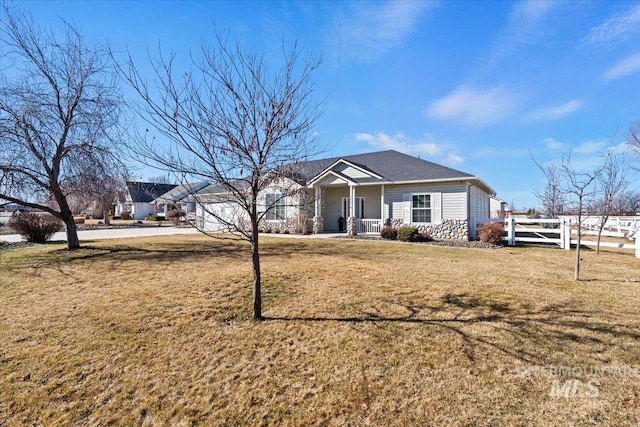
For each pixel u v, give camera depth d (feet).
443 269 24.21
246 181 13.97
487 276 21.76
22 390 9.13
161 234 59.31
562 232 38.91
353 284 19.67
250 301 16.53
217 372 10.01
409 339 11.98
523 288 18.62
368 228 56.39
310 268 24.40
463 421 7.61
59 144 31.78
